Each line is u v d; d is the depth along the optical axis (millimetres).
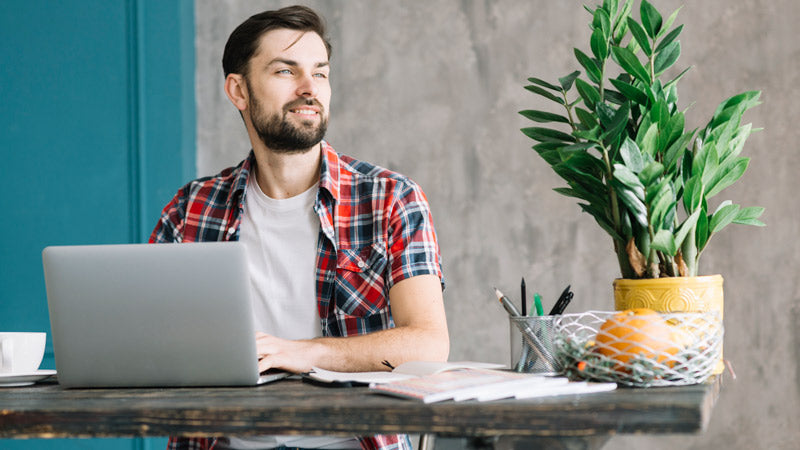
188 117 2861
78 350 1189
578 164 1293
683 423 790
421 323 1584
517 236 2666
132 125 2729
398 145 2750
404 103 2758
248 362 1157
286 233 1765
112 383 1199
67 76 2727
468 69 2729
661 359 980
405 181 1760
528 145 2678
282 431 866
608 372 986
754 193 2521
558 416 810
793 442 2469
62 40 2732
